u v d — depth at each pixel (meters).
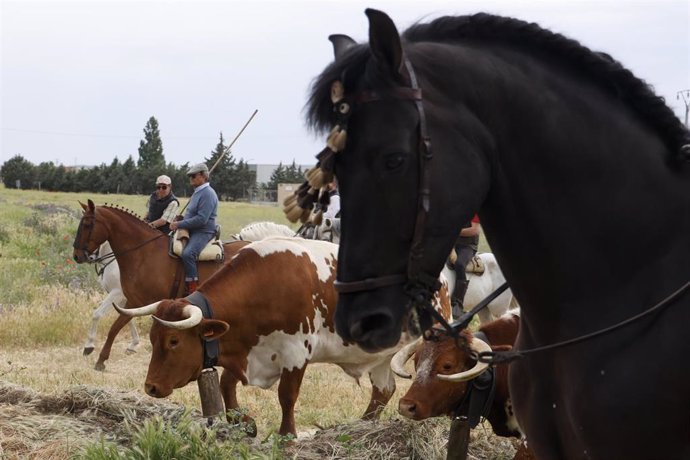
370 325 2.88
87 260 12.04
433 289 2.97
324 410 9.43
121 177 87.69
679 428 2.97
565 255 3.16
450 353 5.68
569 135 3.13
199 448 5.79
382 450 6.42
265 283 7.66
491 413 5.95
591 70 3.25
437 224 2.90
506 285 3.87
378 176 2.85
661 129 3.24
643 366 3.01
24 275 18.28
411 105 2.88
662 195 3.15
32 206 42.44
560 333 3.23
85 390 7.43
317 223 3.11
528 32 3.27
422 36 3.30
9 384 7.84
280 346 7.76
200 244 11.88
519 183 3.15
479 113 3.07
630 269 3.14
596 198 3.14
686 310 3.00
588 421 3.10
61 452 6.24
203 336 7.20
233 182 75.81
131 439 6.45
